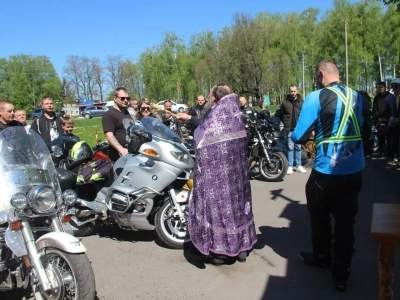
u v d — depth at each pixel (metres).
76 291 3.32
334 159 3.79
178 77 56.69
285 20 52.41
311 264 4.51
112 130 6.21
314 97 3.85
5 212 3.44
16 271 3.57
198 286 4.17
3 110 5.86
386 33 44.59
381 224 2.92
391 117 9.80
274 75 46.88
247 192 4.61
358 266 4.46
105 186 5.27
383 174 9.05
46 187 3.39
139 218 4.96
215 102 4.48
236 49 44.69
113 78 68.19
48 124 7.64
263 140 8.82
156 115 8.45
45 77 76.44
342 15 45.25
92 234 5.86
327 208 4.08
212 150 4.35
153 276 4.43
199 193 4.43
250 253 4.91
